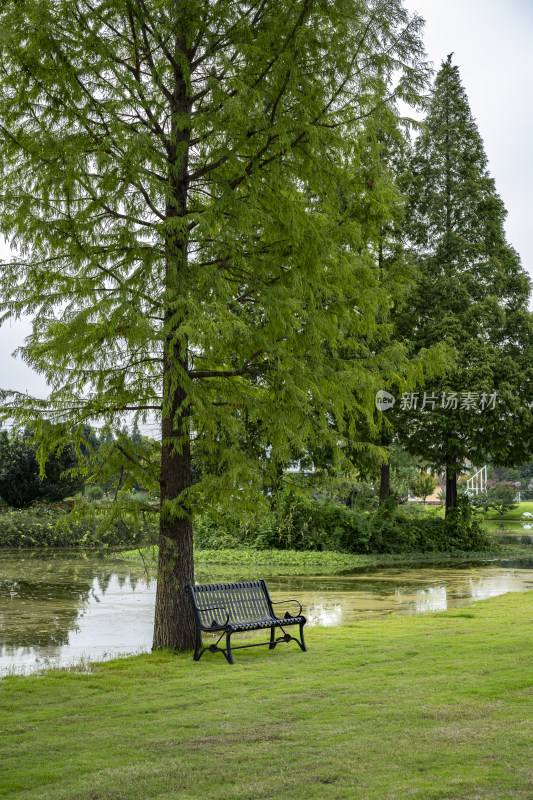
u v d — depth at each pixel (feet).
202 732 17.16
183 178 29.43
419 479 140.97
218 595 28.81
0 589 52.70
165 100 29.53
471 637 30.07
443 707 18.57
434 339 84.69
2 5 23.89
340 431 30.14
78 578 59.82
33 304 25.29
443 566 72.54
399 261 32.78
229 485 26.89
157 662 27.04
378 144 29.71
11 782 14.02
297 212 27.07
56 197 24.90
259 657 27.71
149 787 13.50
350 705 19.27
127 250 26.35
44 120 24.89
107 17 25.48
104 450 27.73
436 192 93.86
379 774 13.83
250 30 26.43
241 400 28.37
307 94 27.14
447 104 95.61
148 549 81.00
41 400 27.04
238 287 31.55
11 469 107.14
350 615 40.60
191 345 26.17
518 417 84.99
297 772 14.10
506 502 169.37
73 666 26.66
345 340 30.35
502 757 14.55
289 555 78.33
